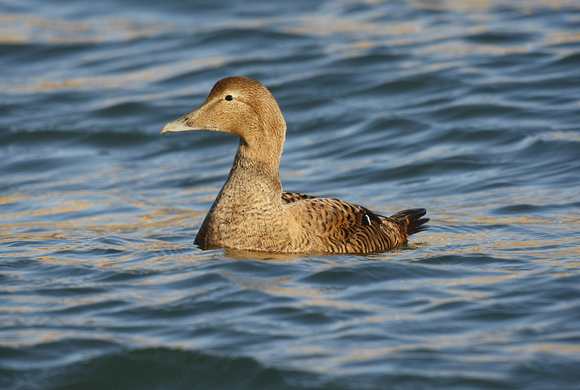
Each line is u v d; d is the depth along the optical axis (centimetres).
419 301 1041
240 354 889
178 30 3130
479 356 875
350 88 2458
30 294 1075
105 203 1736
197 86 2580
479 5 3284
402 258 1250
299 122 2262
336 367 858
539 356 869
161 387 852
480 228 1444
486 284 1103
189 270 1160
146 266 1190
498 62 2538
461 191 1720
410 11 3241
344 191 1777
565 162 1812
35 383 852
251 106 1283
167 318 990
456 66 2531
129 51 2931
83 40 3050
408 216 1444
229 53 2839
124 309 1018
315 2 3466
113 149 2192
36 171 2020
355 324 964
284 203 1339
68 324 974
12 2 3522
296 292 1068
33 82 2680
